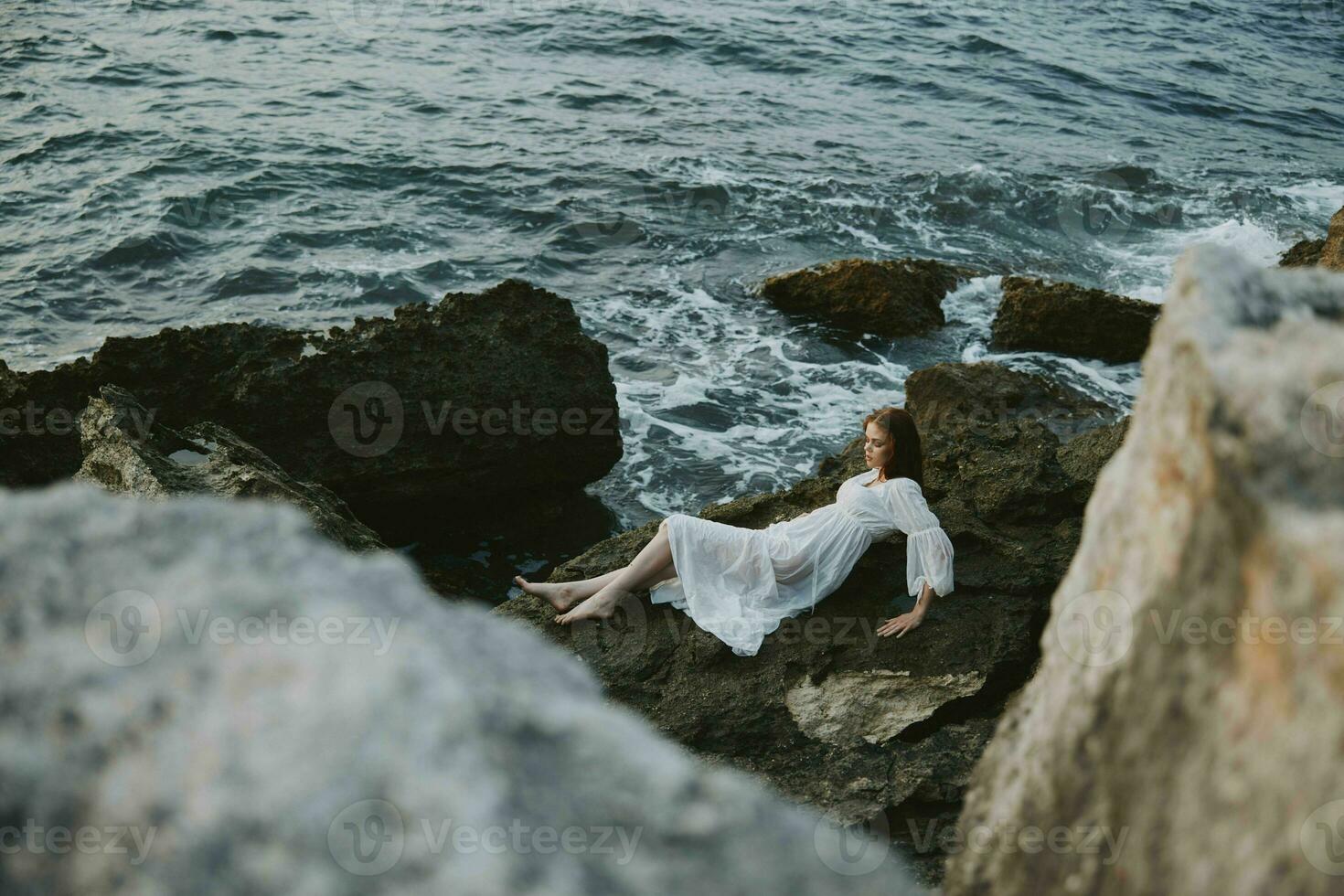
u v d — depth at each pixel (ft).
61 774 2.34
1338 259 30.73
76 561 2.76
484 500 27.45
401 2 84.07
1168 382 3.04
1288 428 2.59
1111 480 3.43
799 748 14.57
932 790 13.66
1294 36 98.53
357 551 17.70
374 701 2.27
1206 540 2.77
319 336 27.48
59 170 49.93
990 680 15.43
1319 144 69.72
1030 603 16.58
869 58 79.41
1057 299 37.27
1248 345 2.82
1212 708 2.75
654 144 58.49
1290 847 2.44
